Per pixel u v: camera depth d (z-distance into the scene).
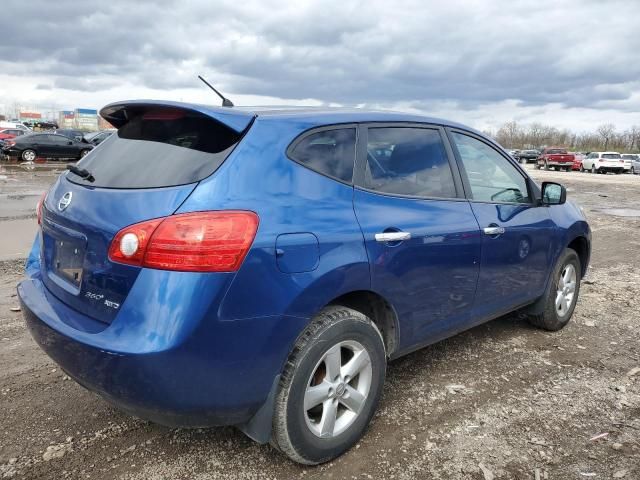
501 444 2.96
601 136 103.12
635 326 4.99
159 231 2.20
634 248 9.09
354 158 2.93
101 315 2.35
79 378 2.37
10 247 7.47
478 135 3.93
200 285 2.18
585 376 3.86
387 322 3.08
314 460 2.68
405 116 3.37
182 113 2.63
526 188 4.29
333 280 2.58
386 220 2.90
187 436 2.98
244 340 2.31
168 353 2.14
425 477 2.67
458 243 3.34
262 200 2.40
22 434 2.96
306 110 2.96
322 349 2.57
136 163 2.60
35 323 2.59
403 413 3.26
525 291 4.21
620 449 2.94
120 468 2.69
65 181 2.93
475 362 4.06
